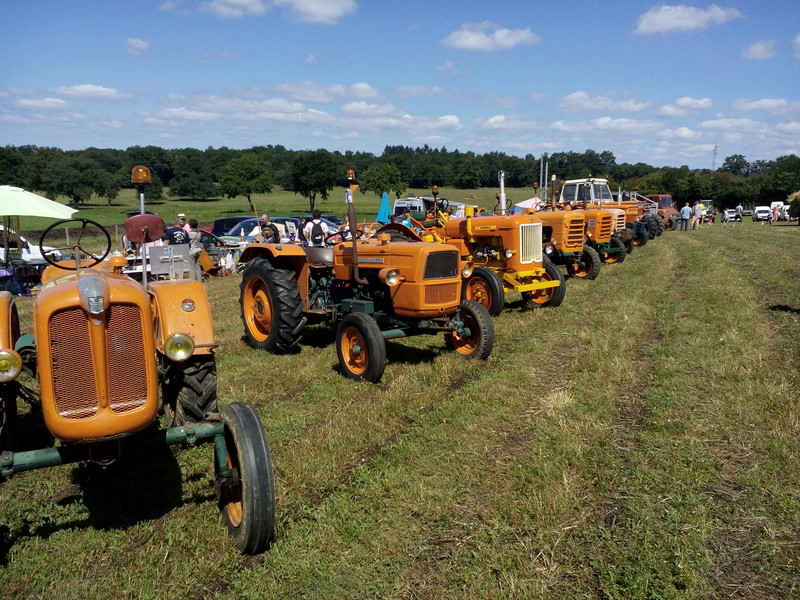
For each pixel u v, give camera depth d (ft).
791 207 114.52
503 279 28.19
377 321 19.75
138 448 9.72
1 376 9.20
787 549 9.66
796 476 11.80
